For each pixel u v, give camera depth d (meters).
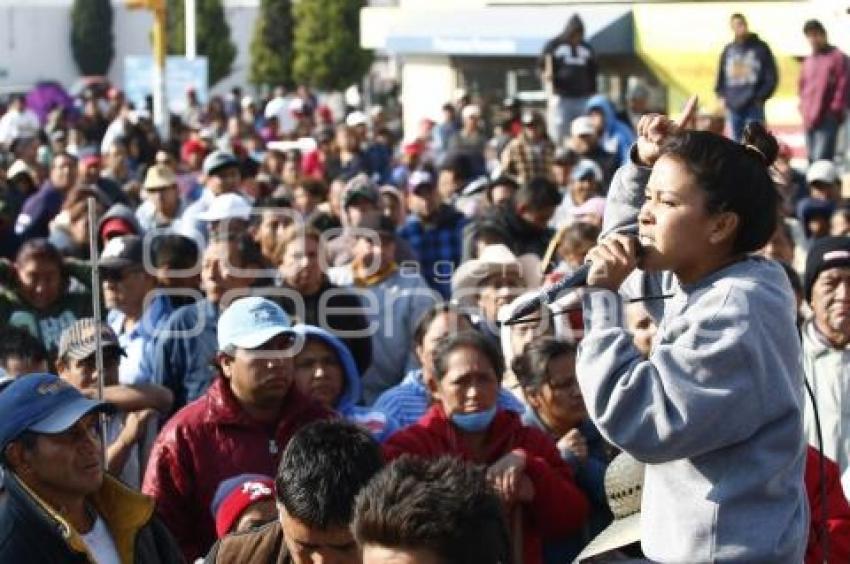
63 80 67.50
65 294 10.57
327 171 23.84
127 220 13.15
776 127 26.75
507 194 15.72
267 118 32.34
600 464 7.88
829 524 6.64
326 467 5.28
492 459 7.60
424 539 3.87
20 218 16.86
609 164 20.03
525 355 8.21
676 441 4.55
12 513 5.62
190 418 7.46
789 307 4.69
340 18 53.75
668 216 4.68
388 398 8.76
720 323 4.57
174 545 6.16
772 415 4.61
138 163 24.95
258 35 56.88
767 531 4.61
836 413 8.66
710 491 4.64
